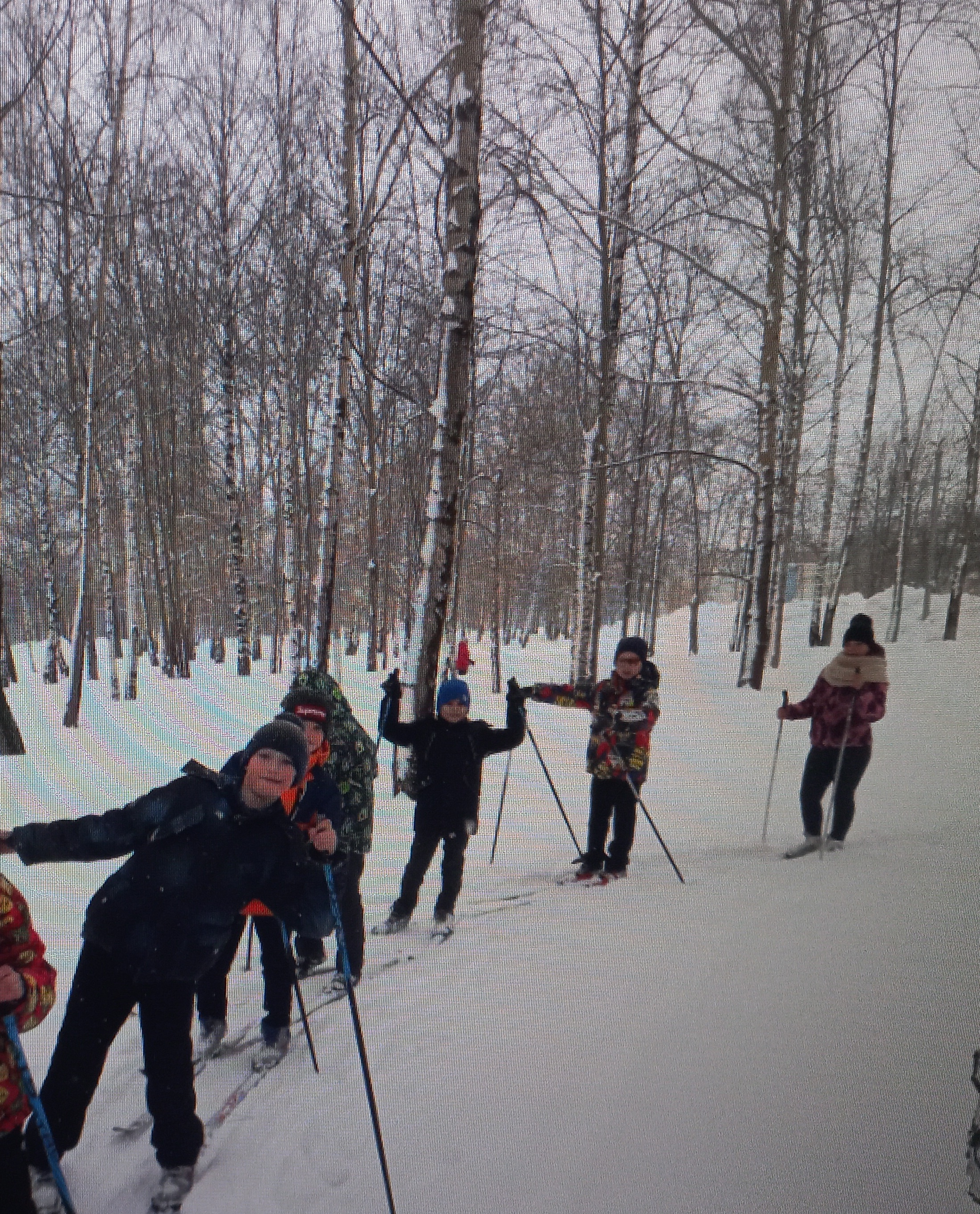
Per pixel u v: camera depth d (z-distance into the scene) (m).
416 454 16.86
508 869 5.65
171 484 20.30
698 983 3.17
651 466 23.91
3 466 19.28
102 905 2.33
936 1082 2.29
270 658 27.34
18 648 29.59
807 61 12.76
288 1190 2.23
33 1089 2.00
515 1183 2.13
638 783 5.04
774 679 15.49
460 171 6.19
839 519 24.44
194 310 19.45
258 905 3.07
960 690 10.66
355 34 8.62
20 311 17.62
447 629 15.20
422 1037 3.04
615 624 40.97
